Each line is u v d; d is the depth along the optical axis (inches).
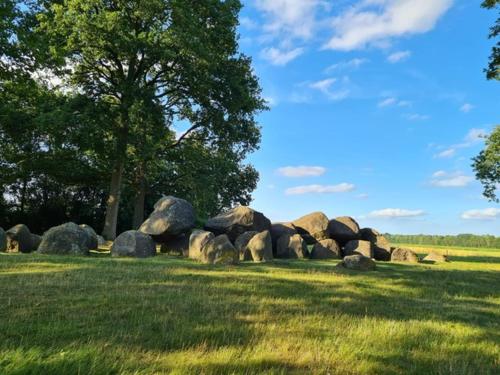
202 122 1373.0
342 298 397.7
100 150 1189.1
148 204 1665.8
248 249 748.6
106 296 341.1
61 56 1098.1
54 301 316.2
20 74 1070.4
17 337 228.8
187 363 197.2
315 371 197.9
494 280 629.0
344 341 248.1
